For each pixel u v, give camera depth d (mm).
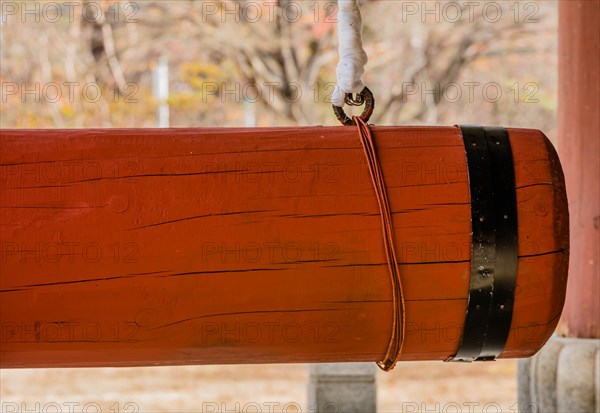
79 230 3471
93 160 3533
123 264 3480
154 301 3506
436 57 20484
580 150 7348
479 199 3590
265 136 3637
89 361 3662
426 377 16047
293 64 20531
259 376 16062
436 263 3570
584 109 7324
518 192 3621
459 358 3793
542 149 3709
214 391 14758
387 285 3555
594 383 6980
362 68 3840
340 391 7902
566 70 7430
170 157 3555
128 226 3484
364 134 3641
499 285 3609
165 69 21219
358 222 3539
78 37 21297
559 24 7527
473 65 21422
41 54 20672
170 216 3500
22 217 3471
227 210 3512
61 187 3502
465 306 3621
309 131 3678
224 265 3506
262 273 3518
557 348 7203
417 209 3568
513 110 21594
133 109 20188
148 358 3662
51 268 3469
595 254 7312
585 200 7324
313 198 3539
